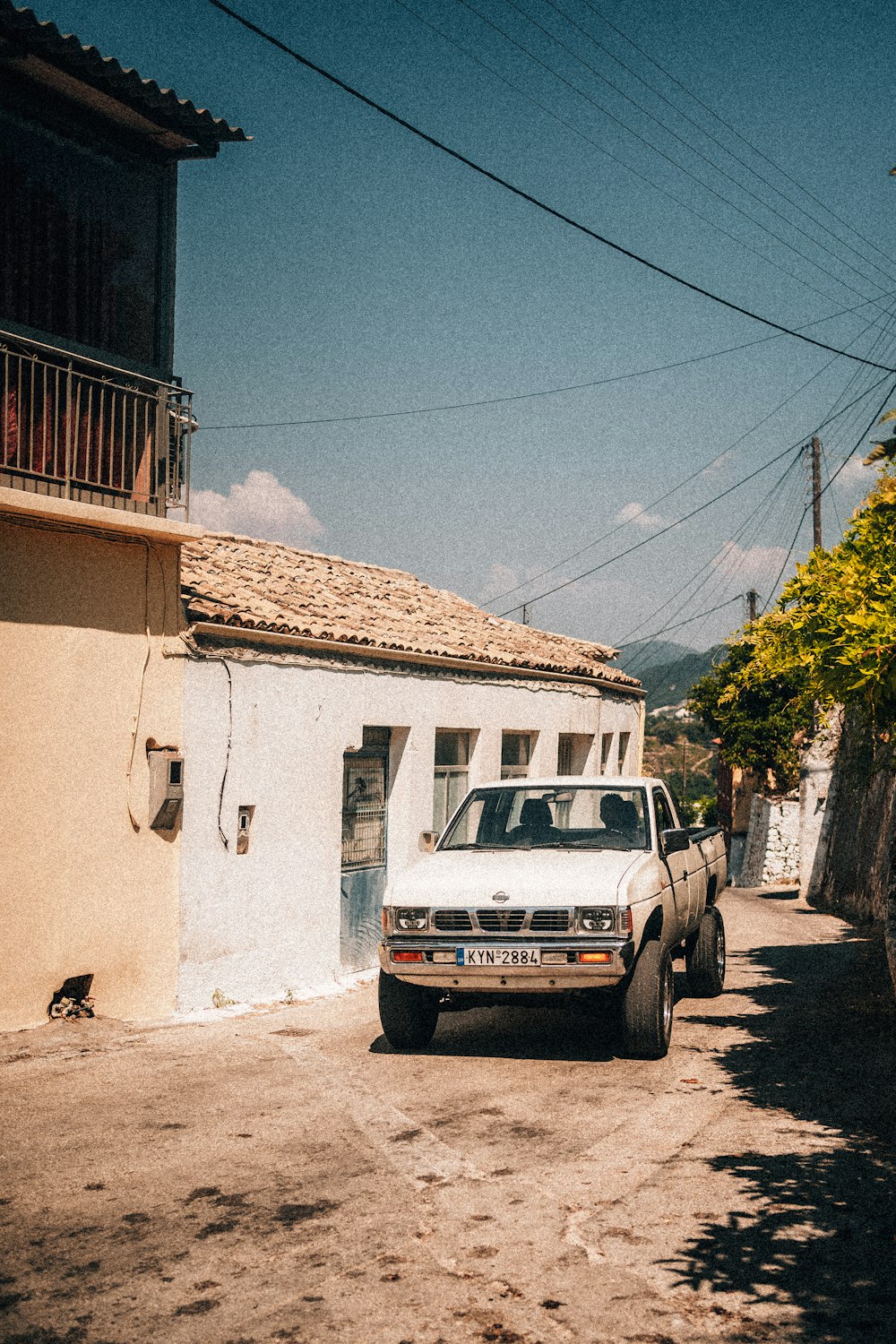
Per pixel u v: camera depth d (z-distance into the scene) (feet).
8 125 28.63
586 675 59.67
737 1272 14.38
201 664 31.96
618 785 31.37
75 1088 22.94
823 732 87.76
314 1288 13.83
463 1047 27.61
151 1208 16.34
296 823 35.91
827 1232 15.72
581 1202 16.76
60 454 30.14
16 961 27.48
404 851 42.63
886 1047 27.40
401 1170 18.10
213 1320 12.96
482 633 54.80
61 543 28.27
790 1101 22.50
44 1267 14.32
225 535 49.03
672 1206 16.66
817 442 108.68
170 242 32.24
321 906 37.24
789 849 116.16
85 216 30.55
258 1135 19.86
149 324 31.89
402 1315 13.14
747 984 38.24
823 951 48.08
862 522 25.25
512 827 30.94
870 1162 18.72
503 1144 19.53
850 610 23.15
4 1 25.30
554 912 24.88
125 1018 29.76
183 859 31.19
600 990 25.85
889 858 37.37
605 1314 13.23
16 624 27.32
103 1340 12.48
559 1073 24.80
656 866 27.94
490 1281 14.07
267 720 34.58
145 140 31.37
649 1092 23.17
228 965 32.89
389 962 25.73
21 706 27.43
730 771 140.46
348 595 47.85
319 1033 29.07
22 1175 17.71
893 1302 13.60
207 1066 24.95
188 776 31.35
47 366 28.19
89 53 27.17
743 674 118.93
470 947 25.02
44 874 27.96
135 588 30.14
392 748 43.14
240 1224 15.76
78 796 28.71
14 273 28.89
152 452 31.24
